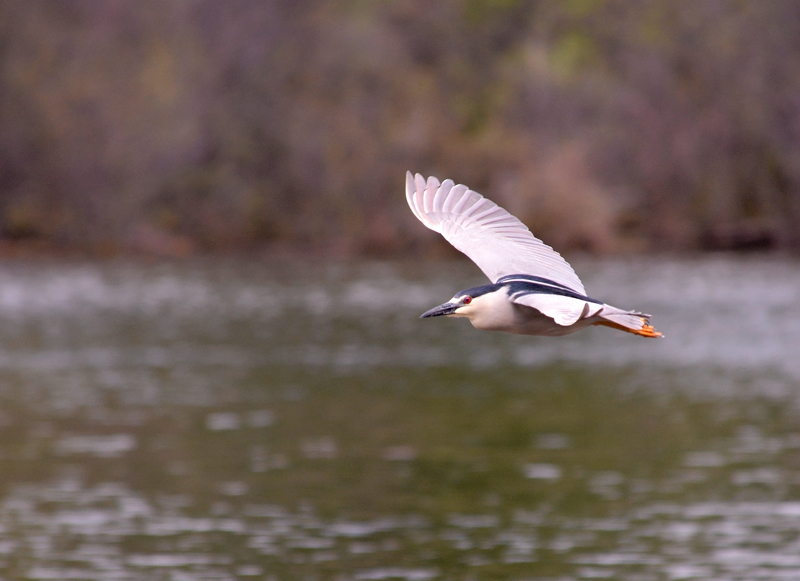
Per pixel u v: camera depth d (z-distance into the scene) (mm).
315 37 57188
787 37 54500
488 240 6508
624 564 11992
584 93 54438
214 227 55375
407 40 57594
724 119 53812
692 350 28641
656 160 53062
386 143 54250
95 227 55250
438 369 26297
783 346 28812
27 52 56406
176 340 31016
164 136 55719
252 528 13359
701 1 55844
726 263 47781
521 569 11852
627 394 22531
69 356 28234
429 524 13477
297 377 24984
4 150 55094
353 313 36344
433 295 40188
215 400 22078
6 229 54812
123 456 17188
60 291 41906
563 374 25438
